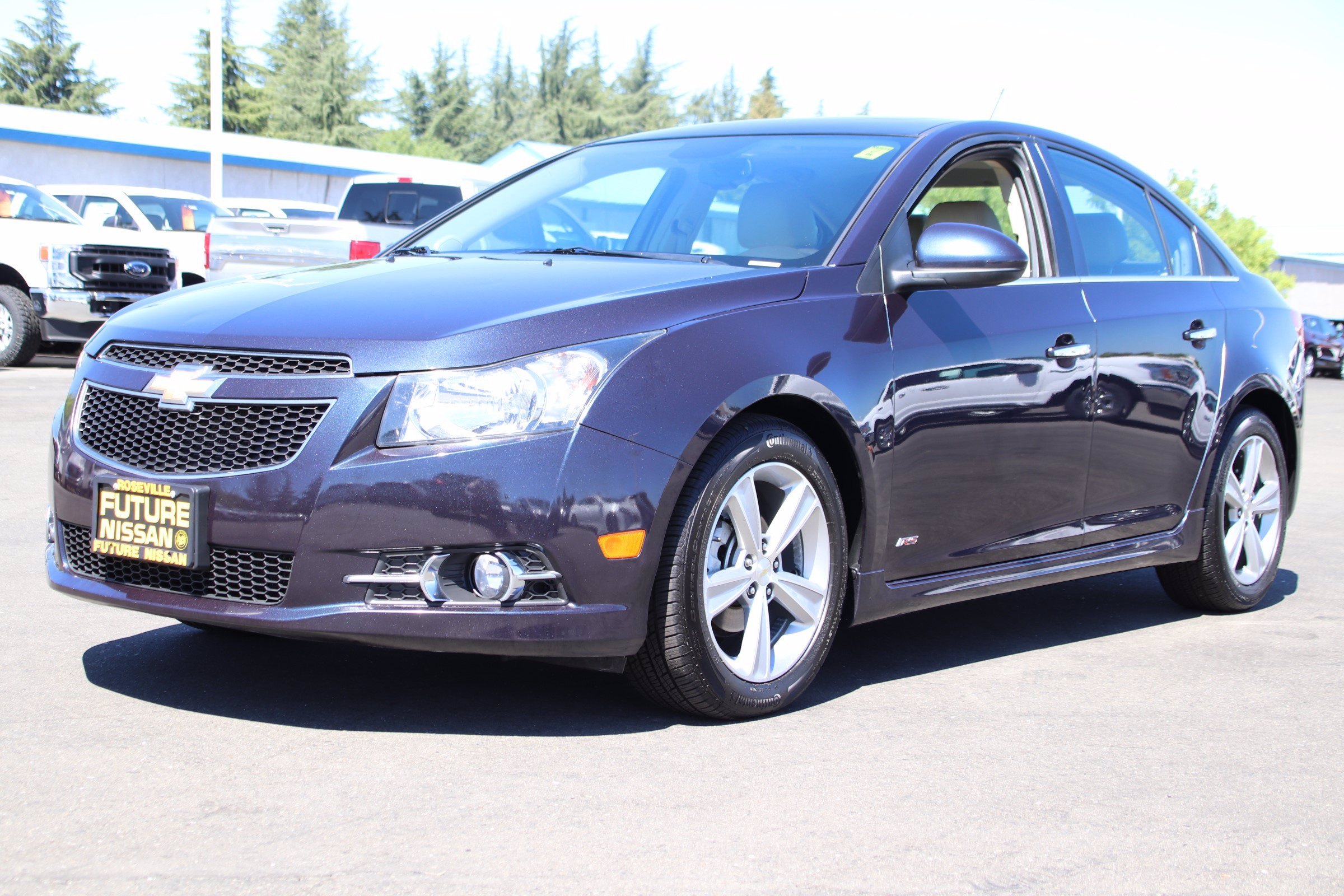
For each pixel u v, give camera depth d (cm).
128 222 1544
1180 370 430
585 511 284
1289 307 509
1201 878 238
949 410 352
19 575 447
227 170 3162
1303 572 557
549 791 267
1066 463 390
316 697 325
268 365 292
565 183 432
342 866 227
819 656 333
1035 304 385
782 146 408
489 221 425
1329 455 1059
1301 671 389
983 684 363
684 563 298
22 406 952
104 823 242
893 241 356
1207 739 320
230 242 1070
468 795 263
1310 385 2588
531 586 286
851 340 332
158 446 298
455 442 281
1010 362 368
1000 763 296
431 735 299
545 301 304
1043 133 430
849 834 250
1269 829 263
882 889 227
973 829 256
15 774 265
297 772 272
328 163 3362
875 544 341
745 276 329
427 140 7819
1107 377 400
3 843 232
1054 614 465
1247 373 461
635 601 291
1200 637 433
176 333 307
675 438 293
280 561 285
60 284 1279
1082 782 286
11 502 586
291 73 7338
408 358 285
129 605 301
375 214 1399
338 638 283
